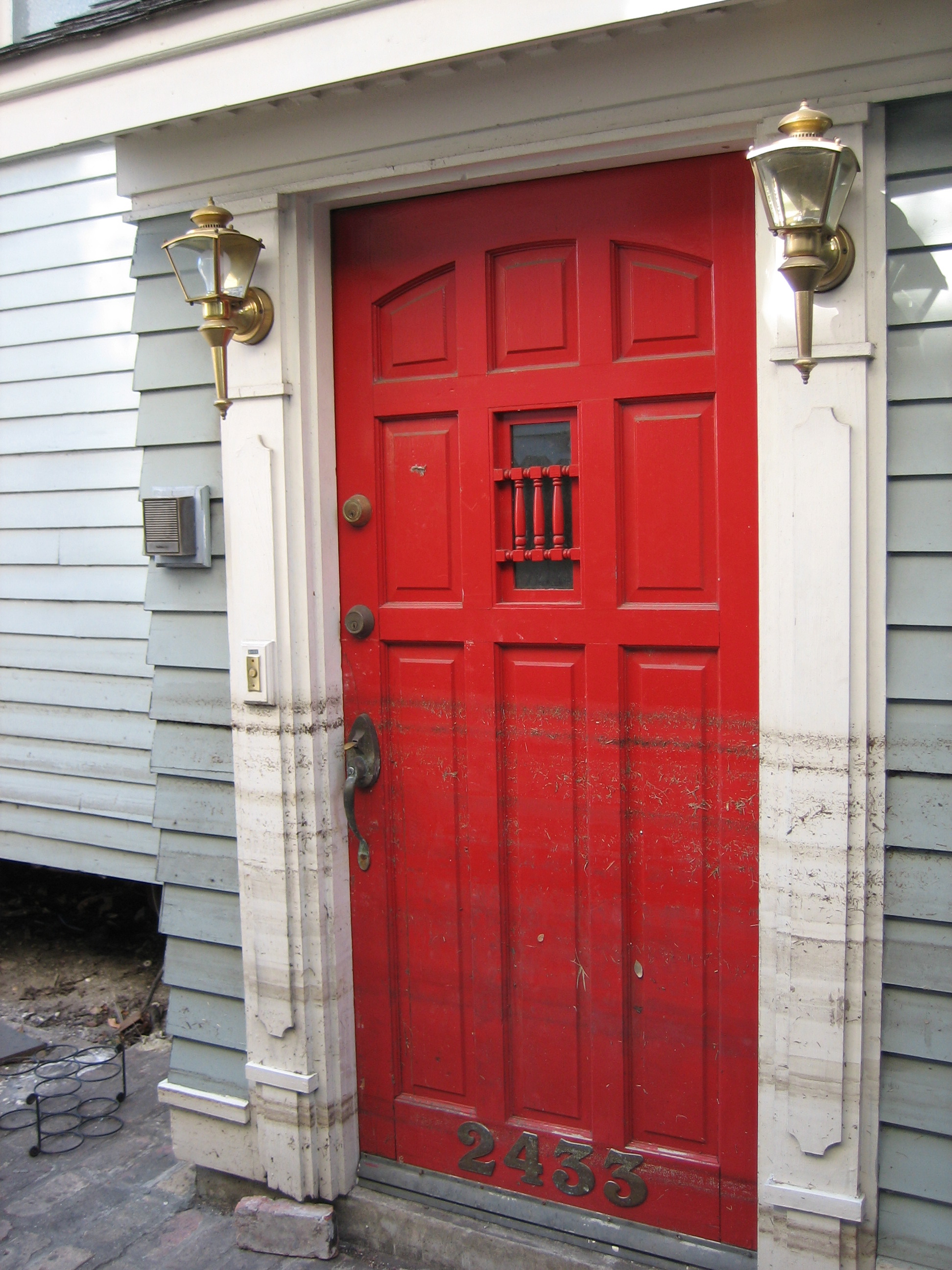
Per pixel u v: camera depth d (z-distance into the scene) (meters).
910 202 1.73
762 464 1.91
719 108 1.83
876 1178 1.87
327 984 2.40
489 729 2.26
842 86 1.74
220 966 2.54
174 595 2.54
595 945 2.19
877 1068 1.85
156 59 2.14
